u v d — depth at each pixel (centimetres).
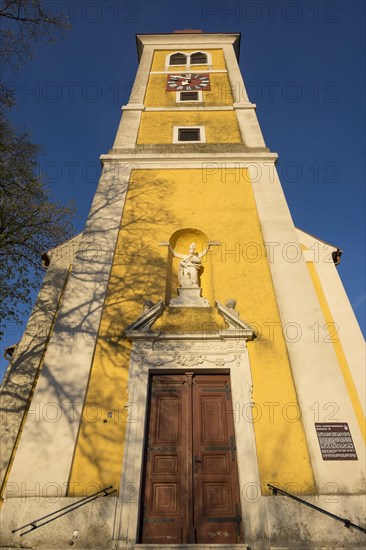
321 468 693
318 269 1044
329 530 634
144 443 743
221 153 1287
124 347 844
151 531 670
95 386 788
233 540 661
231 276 979
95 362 821
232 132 1439
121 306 915
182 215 1121
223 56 1994
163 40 2112
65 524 636
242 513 660
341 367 858
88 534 628
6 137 1186
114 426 742
